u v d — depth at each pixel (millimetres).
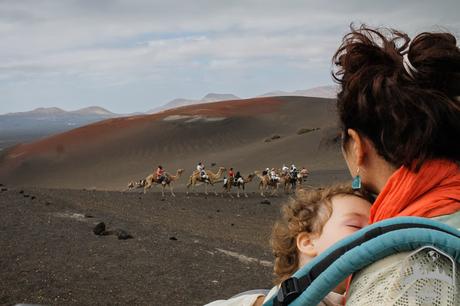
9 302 8430
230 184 32281
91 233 13852
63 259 11000
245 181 32594
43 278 9625
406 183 1331
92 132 113812
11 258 10773
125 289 9500
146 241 13391
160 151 93125
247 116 111375
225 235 18172
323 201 1588
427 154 1322
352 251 1175
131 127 111625
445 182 1312
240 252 14008
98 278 9969
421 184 1318
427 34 1429
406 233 1144
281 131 98688
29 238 12656
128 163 88062
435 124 1303
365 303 1135
